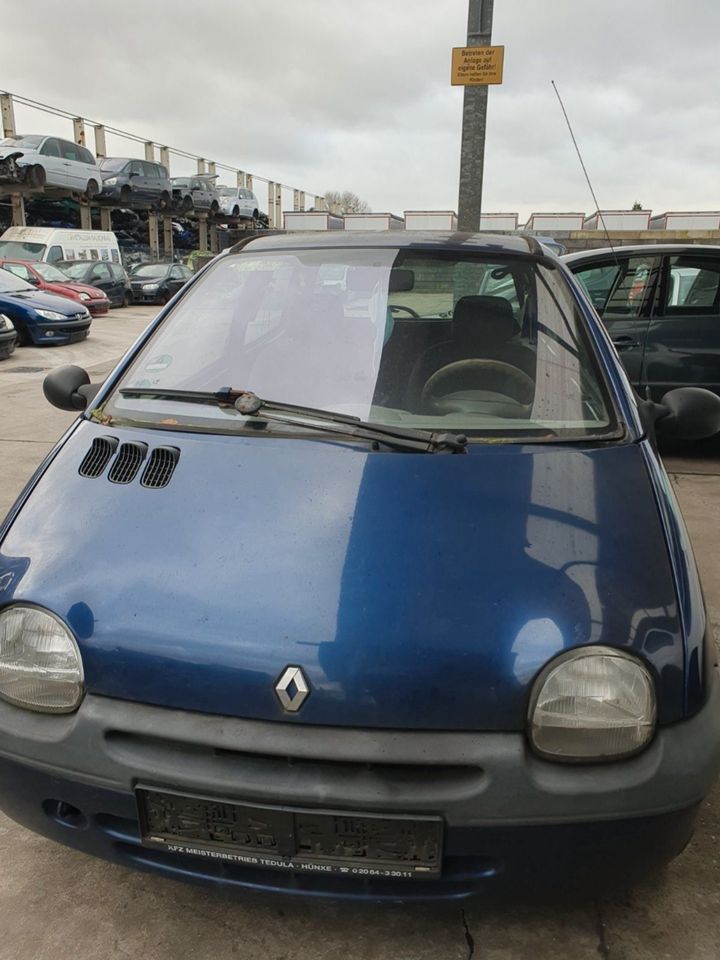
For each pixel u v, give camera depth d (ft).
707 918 6.19
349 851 5.03
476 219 24.44
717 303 18.79
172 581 5.49
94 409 7.52
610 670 5.01
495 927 6.13
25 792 5.63
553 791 4.87
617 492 6.12
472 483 6.03
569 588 5.28
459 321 8.11
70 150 74.38
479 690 4.93
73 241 68.59
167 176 93.66
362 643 5.03
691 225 105.19
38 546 5.98
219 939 6.06
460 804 4.87
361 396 7.27
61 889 6.53
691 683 5.19
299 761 5.00
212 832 5.18
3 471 18.60
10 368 35.70
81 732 5.30
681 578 5.62
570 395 7.25
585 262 19.48
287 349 7.85
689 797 5.05
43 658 5.46
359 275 8.47
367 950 5.94
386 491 5.94
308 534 5.64
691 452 20.52
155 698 5.22
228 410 7.11
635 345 19.10
